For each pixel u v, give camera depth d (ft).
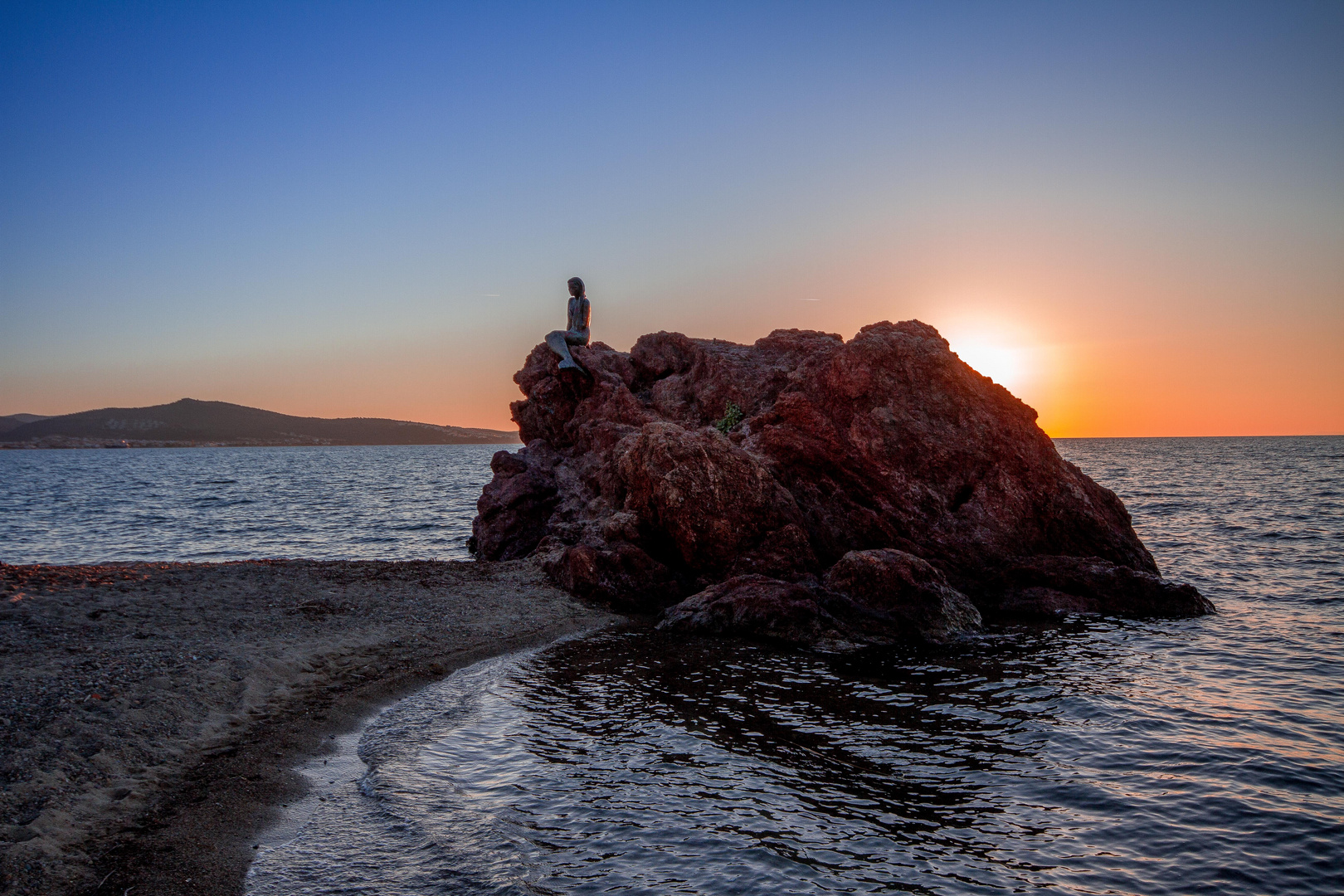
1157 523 132.77
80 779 29.35
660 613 65.77
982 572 71.56
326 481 302.04
